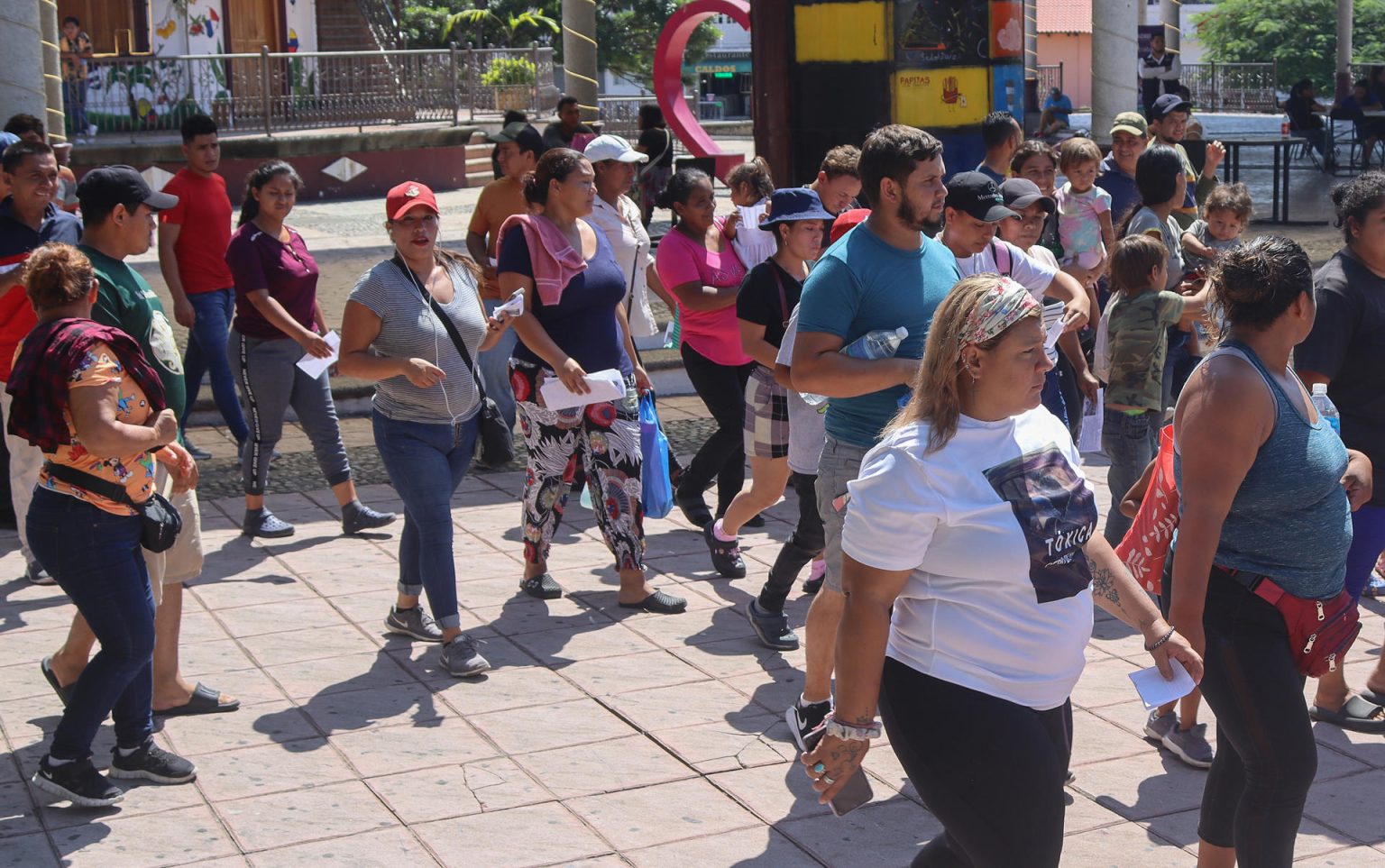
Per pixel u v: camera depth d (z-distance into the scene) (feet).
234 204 74.23
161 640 16.70
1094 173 25.81
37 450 20.95
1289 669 11.70
